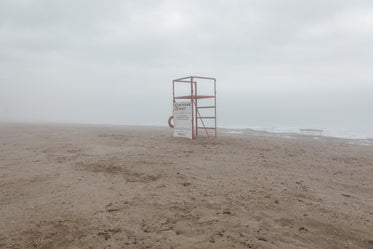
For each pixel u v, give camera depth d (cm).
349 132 2188
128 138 1159
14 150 793
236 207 342
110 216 310
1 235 261
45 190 409
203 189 418
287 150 855
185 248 238
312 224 295
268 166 604
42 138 1138
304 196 392
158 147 875
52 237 257
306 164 634
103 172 523
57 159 652
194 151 800
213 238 257
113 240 252
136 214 316
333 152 834
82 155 709
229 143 1006
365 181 490
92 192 400
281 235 267
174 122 1227
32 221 294
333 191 425
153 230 274
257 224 291
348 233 274
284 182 467
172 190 412
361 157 742
